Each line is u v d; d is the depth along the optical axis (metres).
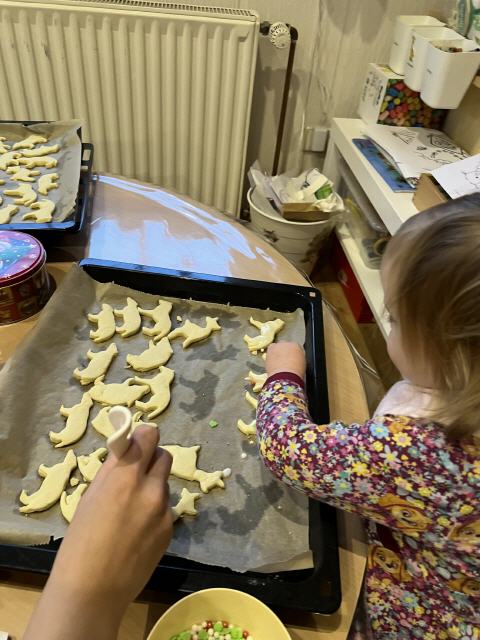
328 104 1.87
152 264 0.95
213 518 0.62
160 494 0.45
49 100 1.69
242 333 0.87
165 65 1.60
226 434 0.72
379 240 1.68
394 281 0.49
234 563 0.57
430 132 1.63
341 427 0.57
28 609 0.51
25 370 0.73
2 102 1.70
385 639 0.62
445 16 1.69
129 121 1.72
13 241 0.84
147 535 0.43
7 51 1.58
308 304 0.88
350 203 1.88
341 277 1.97
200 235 1.03
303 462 0.56
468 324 0.44
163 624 0.46
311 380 0.77
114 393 0.75
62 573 0.40
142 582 0.43
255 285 0.90
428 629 0.60
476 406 0.46
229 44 1.56
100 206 1.08
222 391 0.78
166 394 0.76
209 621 0.49
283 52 1.73
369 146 1.60
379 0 1.64
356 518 0.63
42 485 0.63
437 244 0.45
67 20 1.51
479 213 0.45
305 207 1.69
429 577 0.59
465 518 0.50
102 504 0.43
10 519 0.59
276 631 0.47
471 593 0.57
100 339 0.82
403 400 0.61
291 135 1.93
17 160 1.15
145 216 1.06
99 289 0.90
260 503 0.64
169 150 1.79
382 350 1.71
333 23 1.68
